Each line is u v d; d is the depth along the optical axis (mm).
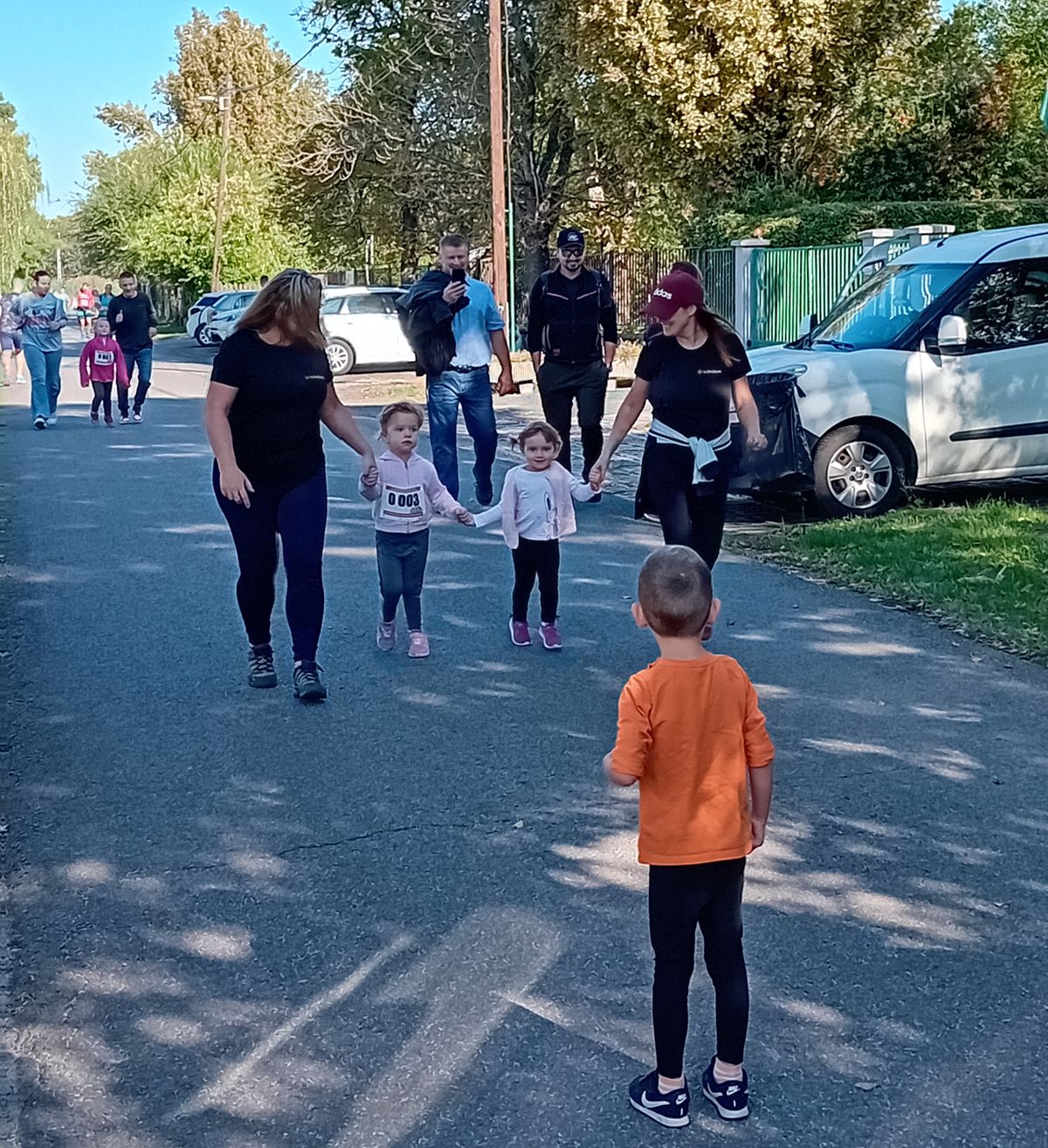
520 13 33906
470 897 4668
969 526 9984
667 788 3459
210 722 6449
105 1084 3627
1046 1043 3762
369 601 8734
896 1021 3875
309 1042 3812
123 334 19578
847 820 5250
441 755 5984
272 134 48469
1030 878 4766
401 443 7324
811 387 10875
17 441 17531
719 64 29578
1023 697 6676
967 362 11133
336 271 52812
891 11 30281
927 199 34500
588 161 34906
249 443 6645
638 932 4414
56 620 8328
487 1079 3629
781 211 30438
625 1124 3436
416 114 36656
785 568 9375
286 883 4785
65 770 5855
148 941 4395
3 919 4539
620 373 26297
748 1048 3750
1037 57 41125
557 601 8062
